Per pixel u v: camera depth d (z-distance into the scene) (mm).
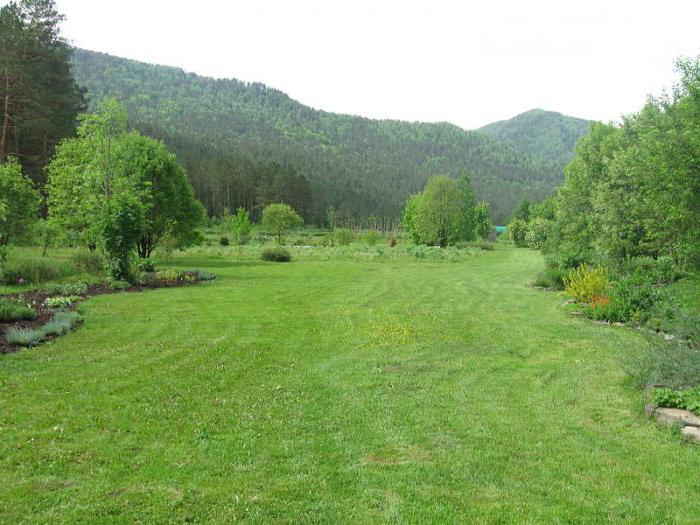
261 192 82875
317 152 193000
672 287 13312
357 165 186750
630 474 4906
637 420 6312
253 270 27375
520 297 17844
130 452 5105
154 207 24609
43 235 21750
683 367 6891
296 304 15180
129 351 9070
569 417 6395
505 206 158875
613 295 13781
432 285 21453
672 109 11352
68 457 4922
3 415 5926
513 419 6312
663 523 4074
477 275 26594
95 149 19750
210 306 14305
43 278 17719
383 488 4555
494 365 8859
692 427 5797
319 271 27438
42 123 30062
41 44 32188
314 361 8867
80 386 7066
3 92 29516
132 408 6305
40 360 8273
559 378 8117
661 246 12766
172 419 6027
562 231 24469
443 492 4500
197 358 8742
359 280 22938
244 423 5980
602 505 4336
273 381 7660
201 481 4578
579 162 23953
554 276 20516
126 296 15781
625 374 8305
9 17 30125
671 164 10242
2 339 9414
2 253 16719
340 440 5586
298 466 4938
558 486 4672
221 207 84188
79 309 13109
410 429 5930
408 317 13383
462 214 60875
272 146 174250
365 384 7613
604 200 19031
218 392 7074
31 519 3887
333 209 98000
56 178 22734
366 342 10398
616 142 21344
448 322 12867
